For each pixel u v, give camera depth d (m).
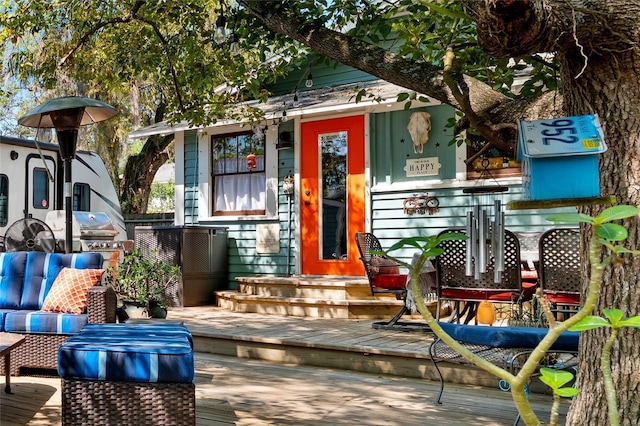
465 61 3.63
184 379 2.64
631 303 1.79
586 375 1.92
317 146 7.59
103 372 2.63
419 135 6.82
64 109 5.04
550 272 3.91
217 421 3.21
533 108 2.33
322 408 3.49
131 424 2.63
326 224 7.55
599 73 1.84
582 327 0.83
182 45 5.31
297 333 5.30
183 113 5.47
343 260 7.36
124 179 13.94
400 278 5.32
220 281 8.17
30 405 3.52
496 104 2.48
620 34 1.70
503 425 3.16
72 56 6.43
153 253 7.39
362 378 4.34
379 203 7.15
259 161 8.15
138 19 5.07
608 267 1.84
